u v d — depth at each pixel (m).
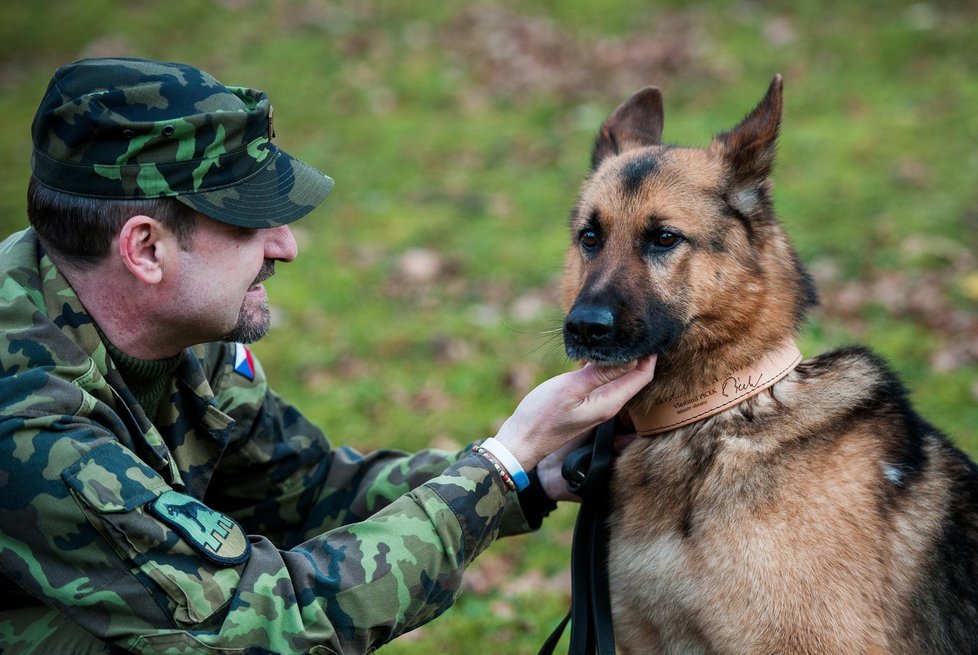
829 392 2.73
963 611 2.64
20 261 2.25
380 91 9.98
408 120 9.45
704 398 2.77
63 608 2.05
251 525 2.91
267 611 2.12
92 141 2.13
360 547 2.23
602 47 10.52
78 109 2.12
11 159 8.67
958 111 8.47
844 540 2.45
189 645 2.04
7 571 2.07
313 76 10.30
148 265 2.23
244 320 2.52
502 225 7.52
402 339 6.11
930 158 7.76
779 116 2.86
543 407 2.43
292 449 2.84
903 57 9.58
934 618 2.59
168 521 2.08
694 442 2.75
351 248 7.32
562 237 7.23
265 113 2.37
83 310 2.26
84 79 2.16
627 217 2.90
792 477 2.54
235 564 2.14
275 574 2.16
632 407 2.91
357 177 8.44
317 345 6.11
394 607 2.22
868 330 5.68
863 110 8.71
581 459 2.78
